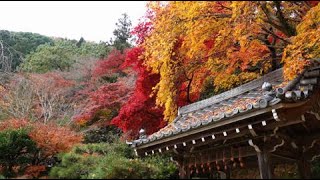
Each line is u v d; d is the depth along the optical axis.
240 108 6.27
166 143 7.85
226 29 9.27
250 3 8.36
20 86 20.41
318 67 7.10
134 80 21.33
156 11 9.59
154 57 9.99
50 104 19.67
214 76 12.16
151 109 13.29
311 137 7.58
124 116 13.48
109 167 5.99
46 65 30.12
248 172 7.74
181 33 9.58
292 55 8.09
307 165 7.70
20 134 10.36
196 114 8.62
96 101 20.55
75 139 11.55
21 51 33.72
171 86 10.98
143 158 9.02
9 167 10.05
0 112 18.08
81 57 30.67
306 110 6.43
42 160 10.57
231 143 7.14
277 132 6.48
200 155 8.05
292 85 6.87
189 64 11.35
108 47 34.53
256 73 11.81
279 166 8.38
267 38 10.88
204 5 8.80
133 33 13.09
